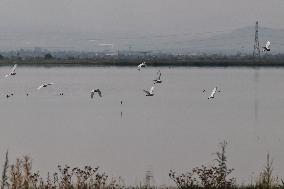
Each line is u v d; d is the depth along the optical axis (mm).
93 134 76375
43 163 51406
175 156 56156
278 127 85812
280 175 43625
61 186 28031
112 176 43656
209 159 54094
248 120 97125
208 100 145125
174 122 93438
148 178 39156
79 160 53625
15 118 98500
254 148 62125
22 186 24922
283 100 144875
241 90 181875
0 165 46938
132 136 74188
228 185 29266
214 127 85750
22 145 64500
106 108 121000
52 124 89688
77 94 163125
